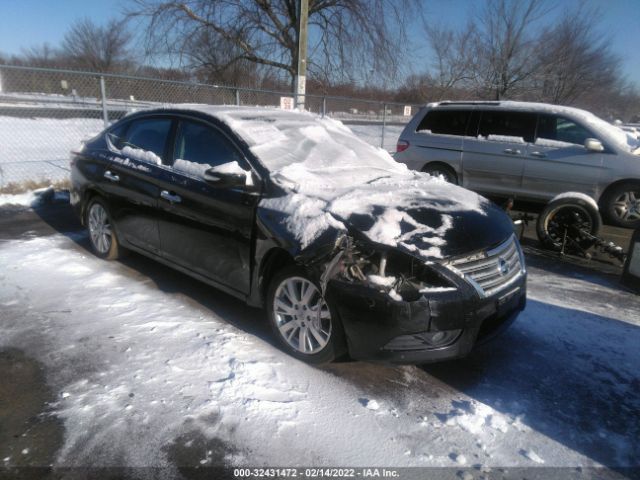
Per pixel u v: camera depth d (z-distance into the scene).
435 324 2.77
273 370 3.11
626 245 6.58
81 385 2.88
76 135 14.19
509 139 7.75
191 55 13.88
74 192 5.22
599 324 4.07
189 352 3.27
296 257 3.03
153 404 2.73
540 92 18.77
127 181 4.43
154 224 4.22
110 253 4.88
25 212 6.91
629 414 2.89
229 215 3.53
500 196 8.04
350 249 2.86
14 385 2.86
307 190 3.35
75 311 3.81
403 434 2.61
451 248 2.88
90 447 2.41
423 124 8.62
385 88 15.47
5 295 4.05
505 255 3.17
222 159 3.80
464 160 8.12
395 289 2.77
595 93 19.84
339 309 2.90
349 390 2.96
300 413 2.72
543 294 4.71
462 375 3.21
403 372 3.20
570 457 2.51
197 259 3.89
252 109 4.45
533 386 3.12
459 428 2.68
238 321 3.76
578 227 5.95
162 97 14.17
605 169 7.06
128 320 3.69
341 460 2.41
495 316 3.05
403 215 3.11
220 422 2.61
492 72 18.61
